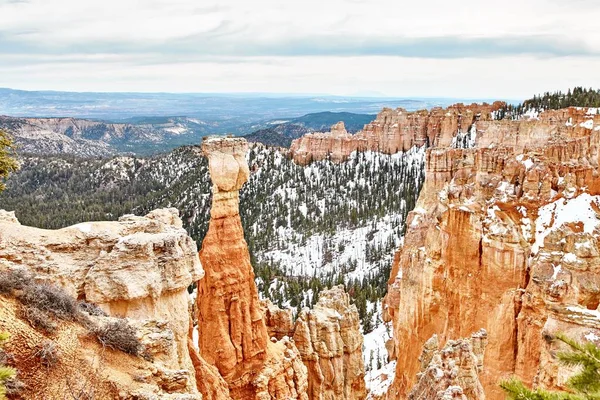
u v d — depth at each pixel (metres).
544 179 53.50
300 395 49.84
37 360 21.41
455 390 30.84
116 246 31.00
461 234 54.16
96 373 22.58
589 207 50.69
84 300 30.14
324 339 58.16
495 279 50.88
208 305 45.31
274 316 59.12
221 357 44.69
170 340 27.81
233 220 46.81
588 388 19.36
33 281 25.83
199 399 24.30
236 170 46.03
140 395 22.42
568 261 44.22
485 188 57.28
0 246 29.14
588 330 37.06
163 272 32.12
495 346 49.56
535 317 45.88
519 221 52.81
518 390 19.25
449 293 55.62
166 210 39.50
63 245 30.83
